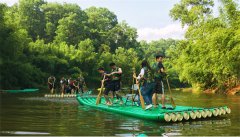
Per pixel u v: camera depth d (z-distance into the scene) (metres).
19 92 30.23
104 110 12.72
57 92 30.34
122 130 8.10
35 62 49.66
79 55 59.38
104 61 65.06
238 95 27.41
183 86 78.38
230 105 15.77
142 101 11.09
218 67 32.25
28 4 76.06
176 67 43.59
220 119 10.12
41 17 78.50
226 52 29.34
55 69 53.00
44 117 10.57
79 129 8.22
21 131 7.83
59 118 10.33
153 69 11.05
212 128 8.45
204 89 40.25
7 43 39.25
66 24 73.88
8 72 39.06
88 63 61.06
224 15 32.41
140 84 11.75
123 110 11.31
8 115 11.09
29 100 18.83
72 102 17.30
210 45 31.25
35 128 8.30
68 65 54.44
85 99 16.94
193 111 9.82
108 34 85.94
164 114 9.24
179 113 9.52
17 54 41.50
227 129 8.32
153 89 11.08
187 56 40.25
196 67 38.03
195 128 8.46
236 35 28.16
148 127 8.57
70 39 74.44
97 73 61.56
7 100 18.67
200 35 37.25
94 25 86.94
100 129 8.23
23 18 74.44
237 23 30.06
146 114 9.80
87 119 10.09
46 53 53.47
